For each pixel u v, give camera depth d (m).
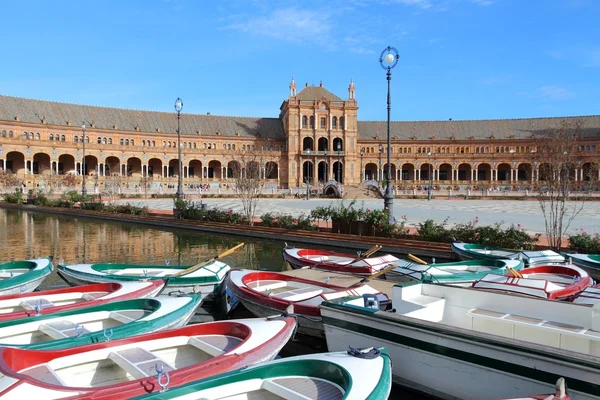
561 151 24.16
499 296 10.09
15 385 5.90
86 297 12.36
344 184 114.31
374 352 7.55
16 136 97.19
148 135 114.19
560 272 14.69
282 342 8.79
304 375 7.07
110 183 93.69
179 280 14.62
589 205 66.81
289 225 30.92
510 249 20.48
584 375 6.79
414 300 11.02
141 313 10.74
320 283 13.70
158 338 8.41
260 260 23.94
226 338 8.88
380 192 94.31
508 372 7.64
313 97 122.69
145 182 94.19
